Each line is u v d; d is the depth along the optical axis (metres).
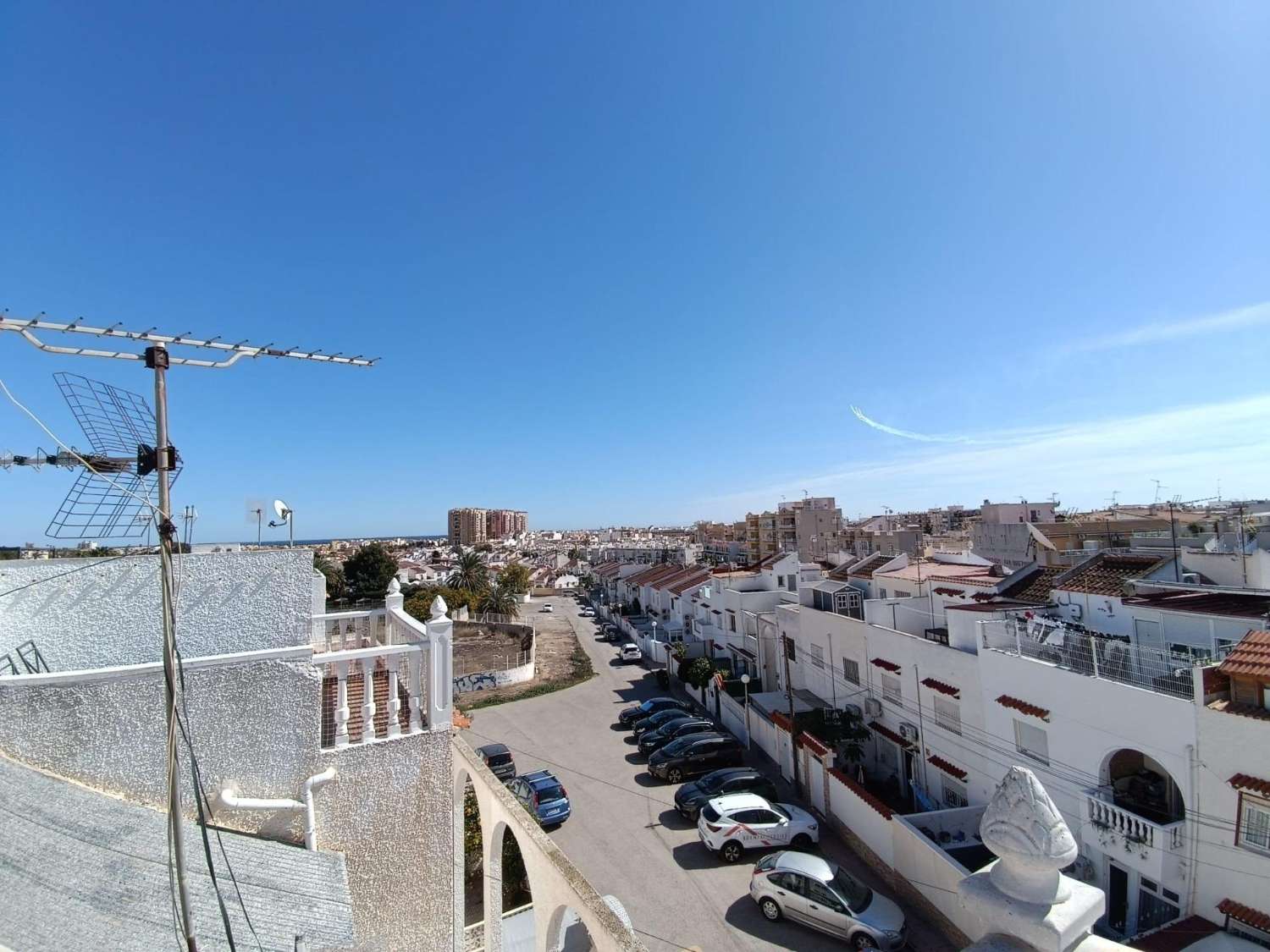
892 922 14.56
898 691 21.70
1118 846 12.87
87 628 6.67
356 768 6.55
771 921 16.09
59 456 4.51
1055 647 15.72
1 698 5.25
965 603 21.45
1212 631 13.54
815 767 22.61
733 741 27.22
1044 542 30.80
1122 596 16.88
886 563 30.14
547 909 4.77
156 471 4.34
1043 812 2.44
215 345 4.63
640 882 18.31
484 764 6.61
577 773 27.62
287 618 7.68
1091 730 13.95
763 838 19.27
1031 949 2.39
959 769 18.33
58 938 4.06
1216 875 11.36
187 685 5.92
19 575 6.43
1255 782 10.82
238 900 5.14
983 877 2.62
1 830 4.59
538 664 52.66
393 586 9.59
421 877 6.72
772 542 97.81
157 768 5.75
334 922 5.25
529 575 124.88
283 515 8.01
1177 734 12.12
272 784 6.19
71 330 4.06
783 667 31.45
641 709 35.03
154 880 4.86
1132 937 11.84
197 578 7.25
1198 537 31.03
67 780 5.38
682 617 53.88
